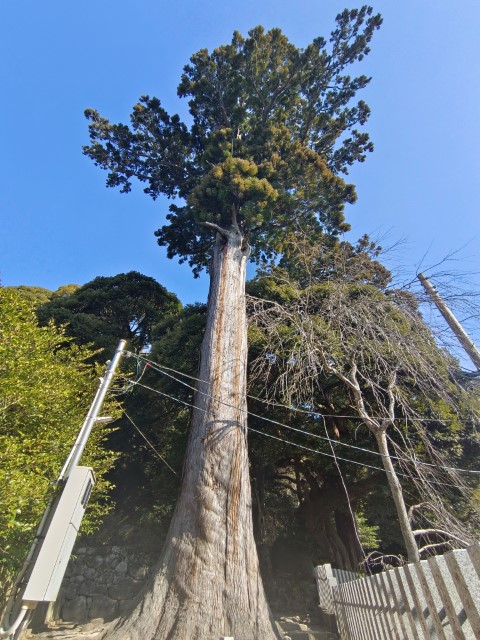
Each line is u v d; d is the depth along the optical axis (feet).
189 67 46.83
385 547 38.65
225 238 35.81
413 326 23.29
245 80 45.98
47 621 22.93
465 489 21.72
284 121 45.09
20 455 15.19
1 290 19.86
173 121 46.73
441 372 22.17
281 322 26.73
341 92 49.06
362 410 19.27
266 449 31.60
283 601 29.48
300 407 28.66
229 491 19.53
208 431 21.70
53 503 12.40
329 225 40.88
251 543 18.63
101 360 41.45
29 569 11.22
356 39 47.24
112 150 47.01
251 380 29.43
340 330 23.21
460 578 6.91
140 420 37.14
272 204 36.11
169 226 45.91
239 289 30.86
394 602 10.75
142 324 56.34
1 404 15.57
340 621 18.43
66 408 20.68
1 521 13.85
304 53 44.62
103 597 26.48
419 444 24.18
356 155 50.39
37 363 18.24
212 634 15.08
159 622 15.56
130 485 37.01
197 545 17.69
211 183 35.73
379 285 27.35
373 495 32.30
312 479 35.53
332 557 33.14
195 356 34.94
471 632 6.93
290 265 38.24
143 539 32.89
